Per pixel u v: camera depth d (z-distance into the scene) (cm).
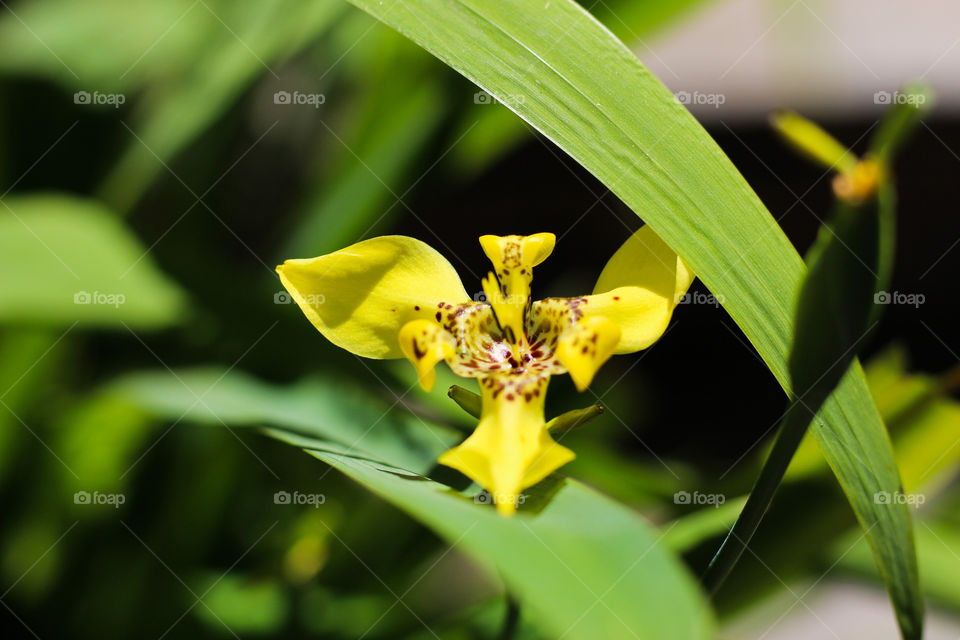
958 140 62
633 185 29
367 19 43
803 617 51
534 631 32
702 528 33
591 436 42
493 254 33
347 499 40
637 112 30
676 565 27
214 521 39
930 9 68
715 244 29
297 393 36
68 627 37
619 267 32
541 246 32
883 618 51
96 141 45
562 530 28
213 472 40
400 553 39
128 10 46
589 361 30
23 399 39
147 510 39
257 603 37
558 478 30
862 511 29
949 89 61
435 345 31
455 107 41
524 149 62
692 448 63
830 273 28
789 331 29
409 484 29
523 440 30
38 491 39
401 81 41
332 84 55
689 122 29
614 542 27
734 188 29
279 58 44
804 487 34
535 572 27
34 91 44
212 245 48
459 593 47
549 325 32
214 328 38
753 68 63
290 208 58
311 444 32
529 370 31
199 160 47
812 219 64
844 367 29
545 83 30
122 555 38
